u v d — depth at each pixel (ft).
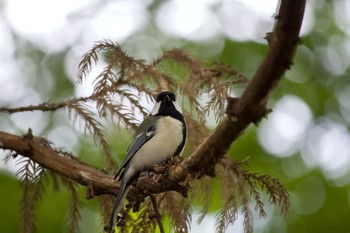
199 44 51.83
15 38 53.26
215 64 22.18
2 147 24.14
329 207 45.75
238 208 26.08
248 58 50.78
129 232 26.84
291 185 46.55
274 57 17.42
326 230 45.16
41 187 25.54
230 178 25.32
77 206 26.14
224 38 51.85
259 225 43.32
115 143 44.19
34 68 51.98
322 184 46.68
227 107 19.17
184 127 32.63
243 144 46.93
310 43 53.88
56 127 46.78
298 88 51.60
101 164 44.91
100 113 25.14
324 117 50.83
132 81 24.71
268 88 18.13
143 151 32.07
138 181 25.04
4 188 42.09
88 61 24.17
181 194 24.12
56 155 24.93
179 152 32.65
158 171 23.61
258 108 18.75
